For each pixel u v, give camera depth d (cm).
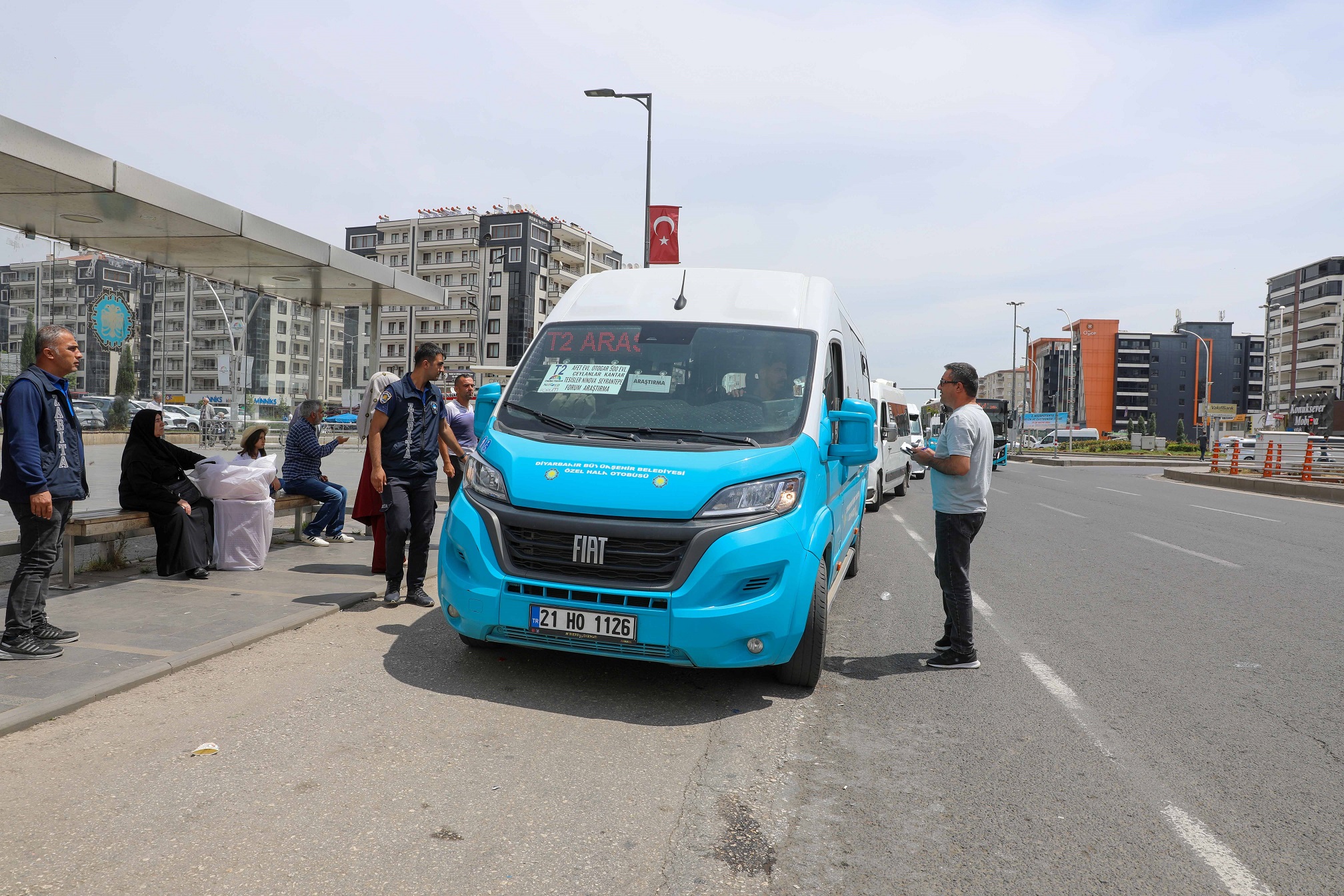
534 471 440
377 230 9488
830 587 515
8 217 770
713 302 559
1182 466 4356
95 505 889
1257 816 333
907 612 693
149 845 276
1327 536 1266
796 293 577
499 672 474
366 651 500
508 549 433
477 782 335
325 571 728
